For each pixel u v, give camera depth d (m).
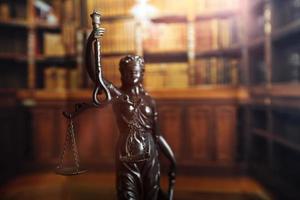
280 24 0.91
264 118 1.04
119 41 1.18
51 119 1.21
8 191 1.07
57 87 1.25
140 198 0.48
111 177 1.14
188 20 1.16
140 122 0.48
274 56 0.93
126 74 0.49
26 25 1.24
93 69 0.46
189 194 1.00
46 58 1.27
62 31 1.26
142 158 0.47
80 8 1.22
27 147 1.22
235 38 1.14
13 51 1.27
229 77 1.14
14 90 1.21
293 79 0.87
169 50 1.18
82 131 1.16
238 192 1.00
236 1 1.13
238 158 1.11
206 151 1.13
